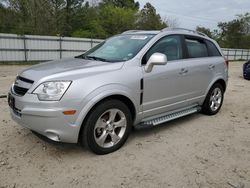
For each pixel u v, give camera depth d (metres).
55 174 3.36
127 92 3.97
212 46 5.95
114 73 3.88
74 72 3.65
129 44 4.63
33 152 3.88
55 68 3.88
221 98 6.23
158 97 4.52
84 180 3.26
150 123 4.46
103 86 3.69
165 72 4.54
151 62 4.15
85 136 3.69
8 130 4.63
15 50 20.25
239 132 5.07
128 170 3.52
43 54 21.70
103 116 3.85
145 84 4.23
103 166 3.59
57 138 3.53
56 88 3.44
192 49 5.34
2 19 29.27
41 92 3.45
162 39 4.69
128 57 4.27
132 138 4.54
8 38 19.75
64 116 3.45
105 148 3.88
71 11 40.31
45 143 4.17
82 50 23.77
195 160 3.86
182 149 4.20
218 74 5.91
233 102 7.66
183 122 5.50
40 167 3.50
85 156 3.83
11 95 3.85
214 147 4.33
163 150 4.13
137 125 4.37
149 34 4.75
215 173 3.53
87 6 45.03
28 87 3.58
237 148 4.33
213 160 3.88
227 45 58.91
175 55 4.91
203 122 5.56
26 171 3.40
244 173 3.56
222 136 4.82
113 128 3.96
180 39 5.07
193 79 5.20
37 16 29.14
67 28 39.06
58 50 22.41
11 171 3.38
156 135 4.72
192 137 4.70
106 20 49.56
